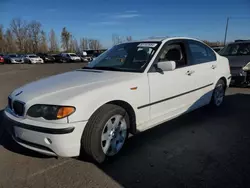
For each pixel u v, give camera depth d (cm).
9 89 855
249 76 708
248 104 540
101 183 243
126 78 304
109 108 272
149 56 342
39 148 260
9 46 6200
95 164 280
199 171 262
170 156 297
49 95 261
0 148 325
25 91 286
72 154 252
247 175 252
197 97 418
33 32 6344
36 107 253
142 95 310
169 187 236
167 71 347
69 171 266
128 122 304
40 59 3319
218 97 498
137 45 375
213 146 323
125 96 288
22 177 255
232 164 275
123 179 250
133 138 353
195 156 296
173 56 371
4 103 605
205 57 445
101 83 284
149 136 360
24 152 313
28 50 6356
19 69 2042
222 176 251
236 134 365
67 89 270
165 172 262
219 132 373
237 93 666
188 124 411
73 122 243
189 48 402
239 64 709
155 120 337
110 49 414
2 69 2073
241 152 304
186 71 379
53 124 242
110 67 353
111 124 280
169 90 349
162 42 361
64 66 2488
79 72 350
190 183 241
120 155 301
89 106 253
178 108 375
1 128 404
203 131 378
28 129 253
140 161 286
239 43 820
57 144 243
